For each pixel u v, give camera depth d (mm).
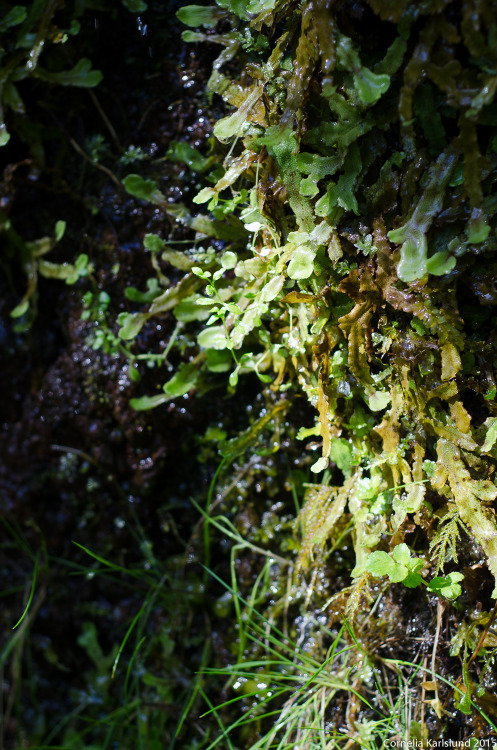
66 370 759
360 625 673
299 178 637
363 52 620
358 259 640
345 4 611
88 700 781
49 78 715
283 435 711
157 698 745
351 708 669
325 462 644
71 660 793
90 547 781
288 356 687
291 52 637
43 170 745
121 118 732
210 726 725
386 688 669
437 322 618
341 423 659
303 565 677
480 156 597
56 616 792
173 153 713
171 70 712
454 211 609
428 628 659
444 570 646
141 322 710
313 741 667
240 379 725
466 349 627
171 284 719
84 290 750
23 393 785
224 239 691
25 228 763
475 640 633
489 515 620
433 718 653
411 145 616
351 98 620
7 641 806
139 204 726
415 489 634
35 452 780
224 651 734
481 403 640
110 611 780
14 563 808
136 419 740
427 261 610
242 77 660
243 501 732
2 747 800
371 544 649
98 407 750
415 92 611
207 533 730
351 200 625
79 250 751
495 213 605
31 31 701
